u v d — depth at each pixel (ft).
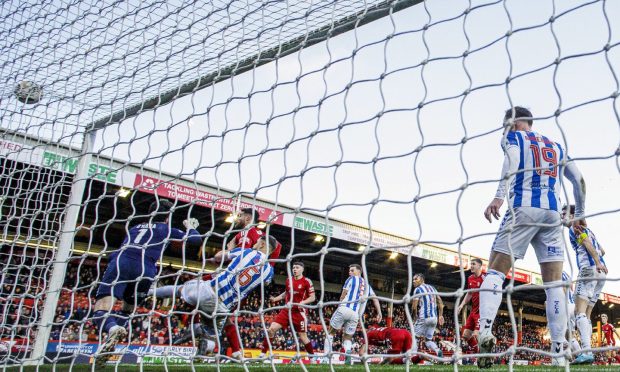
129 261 14.38
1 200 14.94
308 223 60.18
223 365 15.43
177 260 70.49
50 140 13.57
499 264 12.41
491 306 12.25
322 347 60.44
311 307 6.43
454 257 76.07
